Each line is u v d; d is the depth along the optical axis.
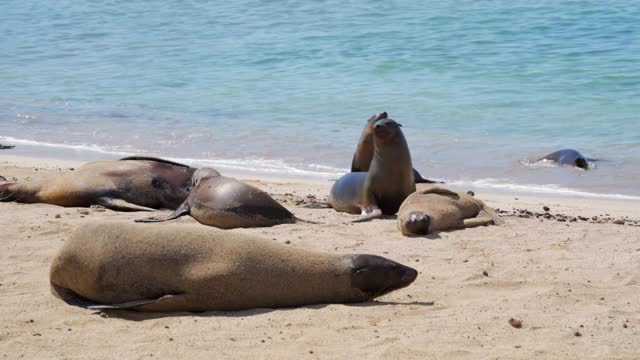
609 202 14.15
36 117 22.14
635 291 8.00
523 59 27.28
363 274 7.56
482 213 11.63
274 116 21.58
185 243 7.45
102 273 7.42
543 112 21.31
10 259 9.02
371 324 6.99
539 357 6.30
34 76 28.20
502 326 6.95
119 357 6.30
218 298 7.34
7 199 12.77
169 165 12.96
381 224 11.31
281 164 17.22
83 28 38.41
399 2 39.06
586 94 22.89
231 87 25.34
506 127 20.03
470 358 6.27
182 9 41.81
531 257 9.29
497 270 8.73
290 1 41.56
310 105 22.67
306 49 30.53
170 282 7.34
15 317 7.22
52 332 6.85
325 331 6.80
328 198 13.17
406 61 27.92
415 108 22.05
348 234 10.45
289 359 6.24
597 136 19.03
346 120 21.00
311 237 10.14
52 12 43.81
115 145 19.14
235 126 20.66
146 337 6.70
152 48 32.66
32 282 8.20
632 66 25.48
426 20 34.41
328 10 38.28
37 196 12.64
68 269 7.58
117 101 24.02
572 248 9.75
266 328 6.89
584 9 34.19
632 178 15.83
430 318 7.14
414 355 6.30
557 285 8.09
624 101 22.06
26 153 18.41
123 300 7.42
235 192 11.08
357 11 37.41
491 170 16.59
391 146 12.16
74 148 18.89
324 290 7.55
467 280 8.32
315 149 18.34
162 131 20.31
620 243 9.99
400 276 7.61
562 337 6.70
